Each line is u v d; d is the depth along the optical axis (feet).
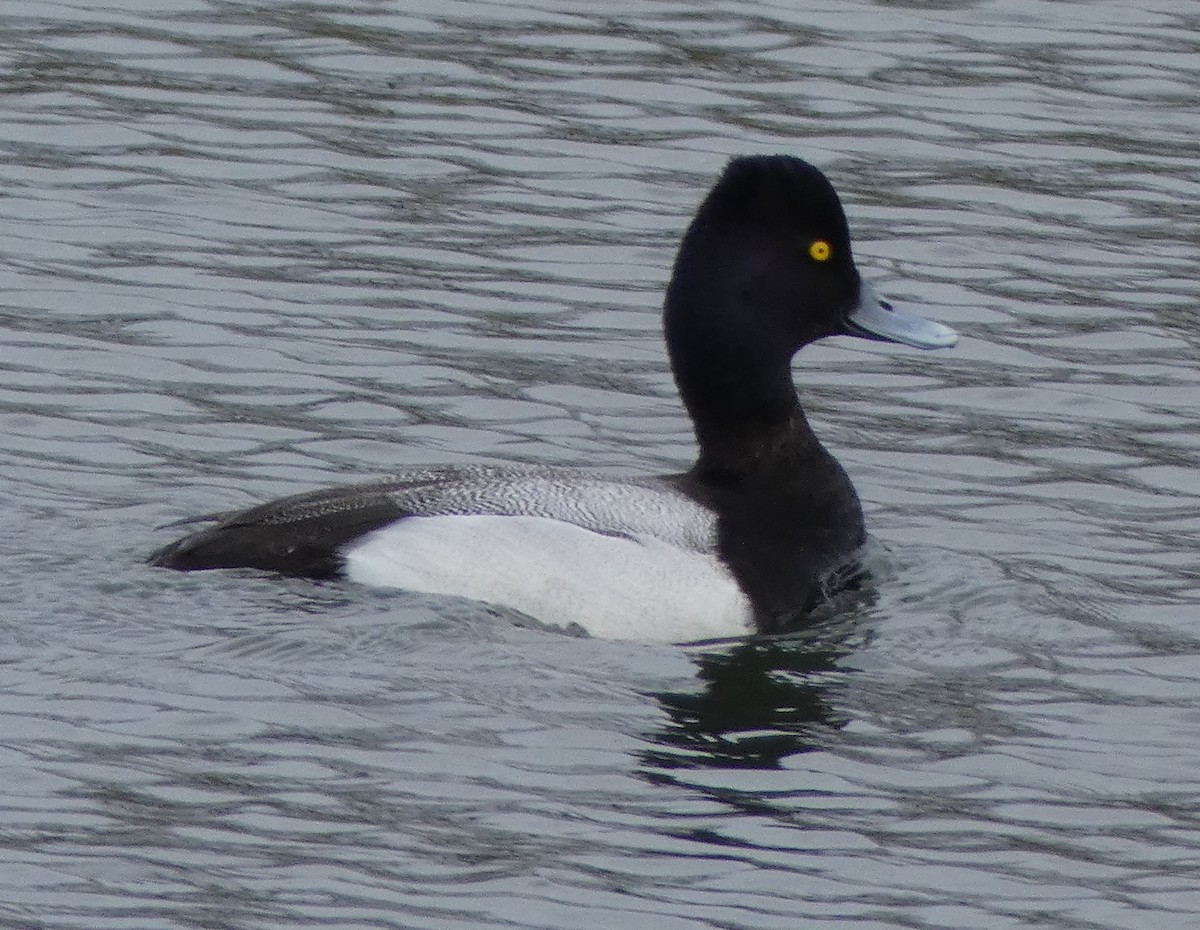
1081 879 31.78
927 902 31.09
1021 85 62.08
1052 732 36.04
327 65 62.69
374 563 37.63
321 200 56.59
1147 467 46.91
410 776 33.30
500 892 30.71
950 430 48.44
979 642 39.14
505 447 46.85
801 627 39.32
